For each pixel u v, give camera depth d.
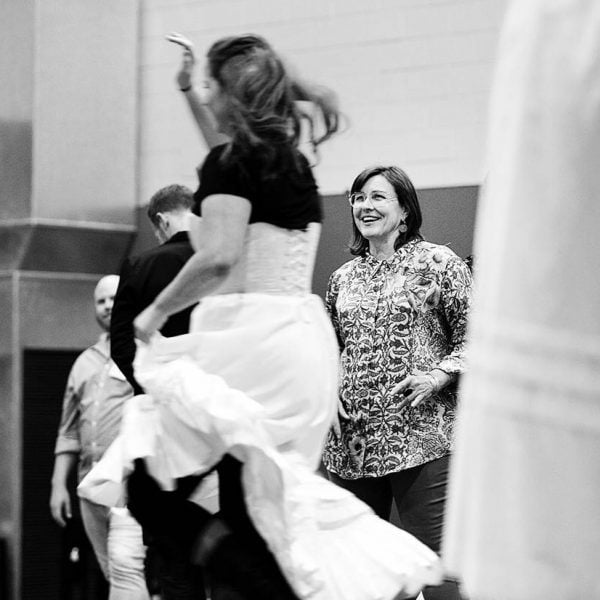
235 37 3.84
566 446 1.03
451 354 5.11
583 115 1.04
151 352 3.91
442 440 5.07
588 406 1.03
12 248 8.27
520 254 1.06
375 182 5.28
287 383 3.82
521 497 1.03
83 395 6.78
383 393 5.14
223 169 3.74
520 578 1.03
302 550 3.72
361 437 5.18
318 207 4.02
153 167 8.50
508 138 1.07
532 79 1.06
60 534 8.18
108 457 3.86
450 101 7.24
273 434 3.80
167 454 3.81
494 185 1.09
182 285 3.76
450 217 7.18
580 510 1.02
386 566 3.89
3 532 8.09
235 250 3.72
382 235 5.27
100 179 8.45
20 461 8.13
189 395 3.70
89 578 7.84
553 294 1.05
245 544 3.77
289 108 3.84
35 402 8.24
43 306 8.31
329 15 7.63
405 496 5.13
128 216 8.54
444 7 7.28
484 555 1.04
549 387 1.04
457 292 5.13
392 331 5.16
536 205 1.05
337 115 3.96
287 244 3.87
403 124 7.37
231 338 3.81
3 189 8.34
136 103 8.54
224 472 3.84
